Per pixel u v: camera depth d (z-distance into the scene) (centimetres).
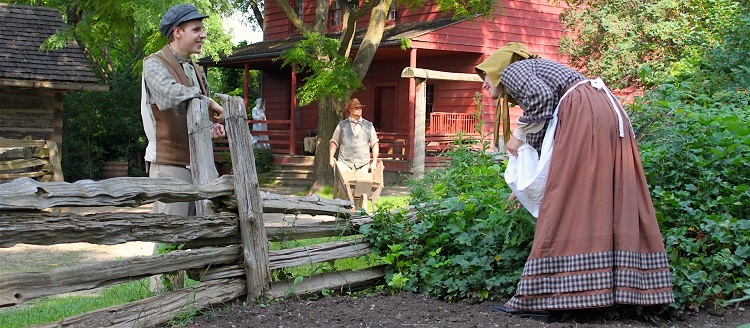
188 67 527
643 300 443
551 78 458
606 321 454
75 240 378
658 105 603
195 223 441
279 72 2853
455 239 533
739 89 853
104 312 410
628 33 1817
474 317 459
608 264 438
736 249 503
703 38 1162
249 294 474
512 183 473
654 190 523
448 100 2269
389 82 2481
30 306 623
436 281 511
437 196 609
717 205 542
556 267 443
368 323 445
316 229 530
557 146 445
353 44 2231
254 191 468
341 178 1069
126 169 2478
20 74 1677
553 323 447
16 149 1295
